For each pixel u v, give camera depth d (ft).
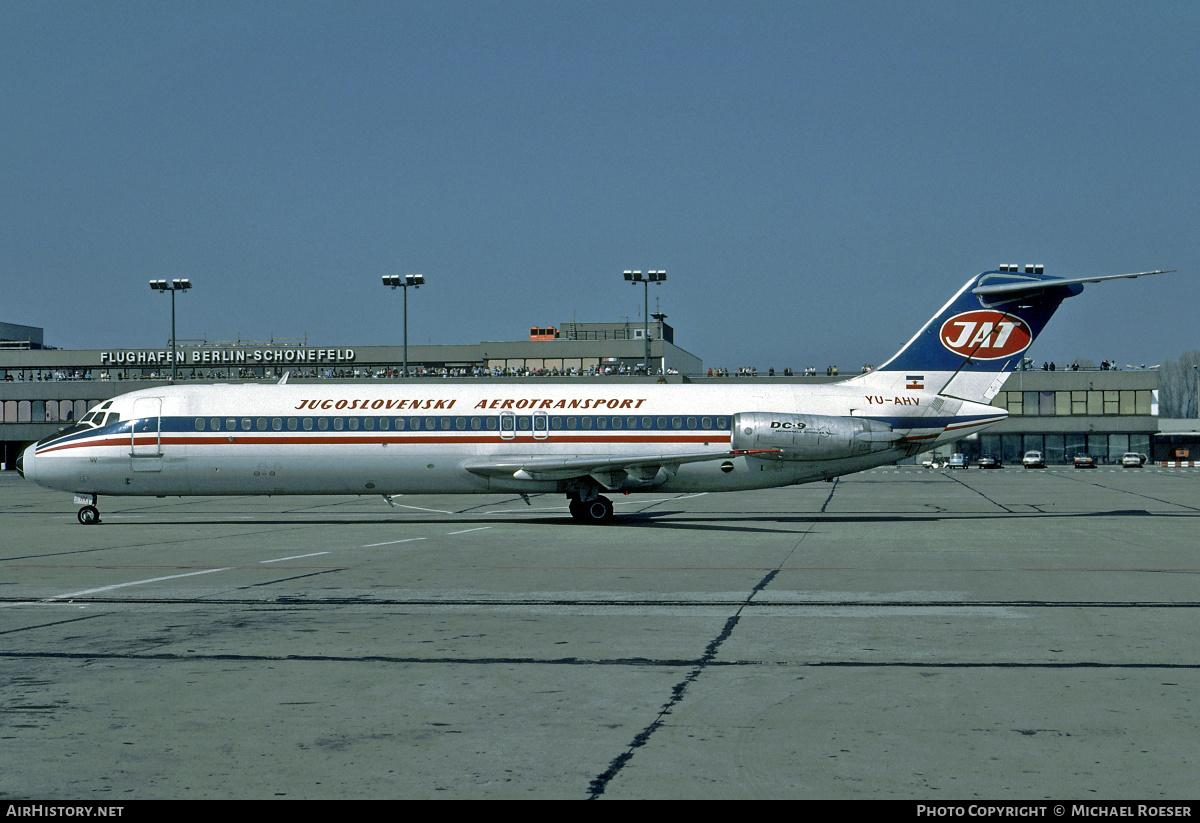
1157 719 35.37
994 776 29.50
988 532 109.40
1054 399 397.39
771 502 166.61
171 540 102.73
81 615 57.47
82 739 33.45
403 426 125.70
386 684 40.93
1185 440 395.75
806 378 373.40
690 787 28.76
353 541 100.94
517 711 36.76
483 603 61.77
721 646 48.52
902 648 47.85
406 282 283.79
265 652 47.29
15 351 386.73
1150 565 79.61
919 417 130.82
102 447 123.85
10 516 142.82
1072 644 48.70
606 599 63.16
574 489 127.44
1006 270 131.44
